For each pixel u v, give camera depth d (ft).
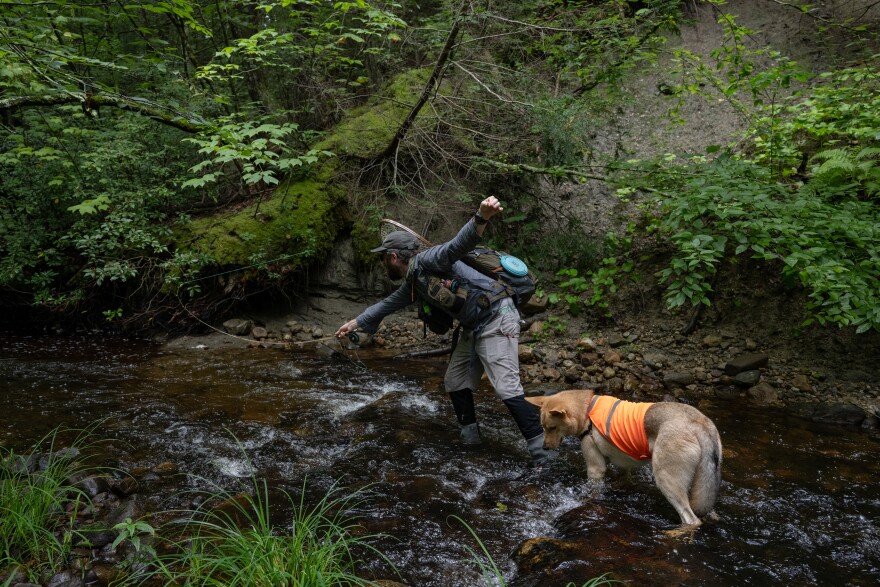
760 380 17.61
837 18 29.27
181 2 14.24
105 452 12.84
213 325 23.62
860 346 17.85
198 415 15.21
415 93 26.20
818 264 14.07
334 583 8.11
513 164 23.79
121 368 19.34
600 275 22.25
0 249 24.35
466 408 13.55
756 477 11.93
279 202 24.16
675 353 19.56
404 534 9.84
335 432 14.33
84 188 24.26
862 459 12.82
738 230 15.43
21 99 11.24
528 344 21.06
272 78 27.76
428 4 29.04
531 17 23.38
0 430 13.93
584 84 23.77
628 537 9.56
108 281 24.07
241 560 8.34
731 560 8.95
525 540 9.72
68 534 9.05
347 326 13.46
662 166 20.72
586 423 11.33
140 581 8.38
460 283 12.29
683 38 31.58
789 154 19.99
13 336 23.49
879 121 17.24
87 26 25.27
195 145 26.14
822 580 8.50
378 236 24.17
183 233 23.73
